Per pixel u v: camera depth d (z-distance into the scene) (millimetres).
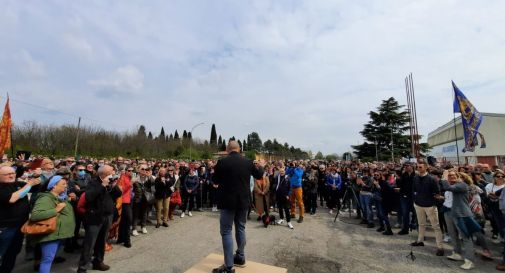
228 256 3477
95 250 5445
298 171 10266
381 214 8508
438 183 6766
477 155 24719
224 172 3770
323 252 6680
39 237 4488
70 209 4934
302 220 10117
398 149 40125
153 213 11180
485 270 5609
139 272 5387
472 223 5676
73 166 8195
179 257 6195
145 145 42375
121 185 6844
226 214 3662
